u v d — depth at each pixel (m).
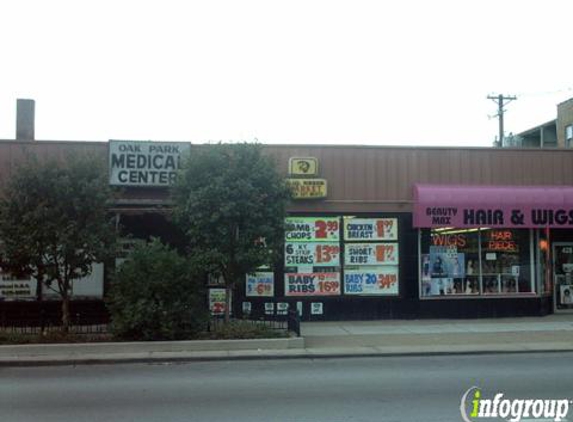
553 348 12.33
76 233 12.41
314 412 7.36
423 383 9.15
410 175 17.14
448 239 17.34
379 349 12.19
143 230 16.41
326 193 16.66
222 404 7.85
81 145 16.11
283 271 16.69
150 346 12.02
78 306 15.82
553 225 16.83
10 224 12.30
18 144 15.83
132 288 12.59
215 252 12.97
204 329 13.03
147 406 7.77
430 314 17.05
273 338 12.65
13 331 13.53
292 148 16.80
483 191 16.78
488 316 17.25
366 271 16.97
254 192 13.17
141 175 16.06
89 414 7.37
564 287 18.34
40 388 9.01
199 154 13.63
